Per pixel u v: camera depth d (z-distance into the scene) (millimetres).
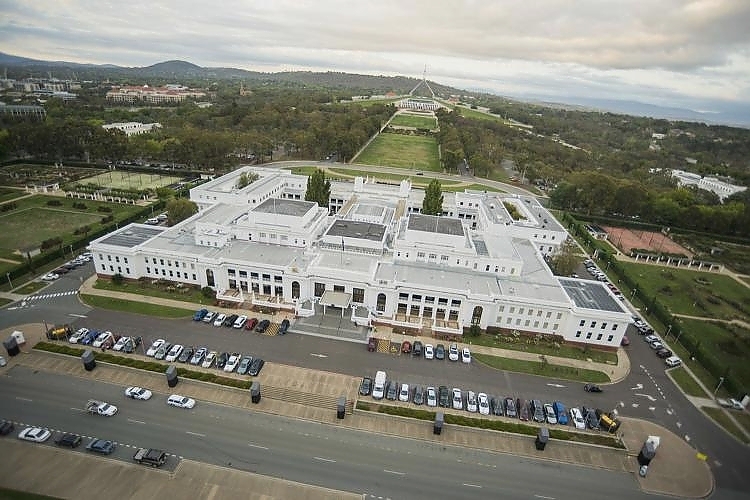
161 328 114062
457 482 79625
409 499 75500
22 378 94438
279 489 75125
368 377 103125
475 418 93438
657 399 104875
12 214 182250
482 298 119750
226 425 87375
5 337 106188
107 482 73812
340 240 140250
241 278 128875
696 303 154000
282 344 111875
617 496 79750
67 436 80312
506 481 80750
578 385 107125
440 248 135375
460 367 109500
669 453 89875
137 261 131250
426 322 123312
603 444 89375
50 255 143500
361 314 124312
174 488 73750
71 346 104812
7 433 81062
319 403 94812
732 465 88562
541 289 127188
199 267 129125
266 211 144500
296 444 84500
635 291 154875
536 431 91500
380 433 88875
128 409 88938
